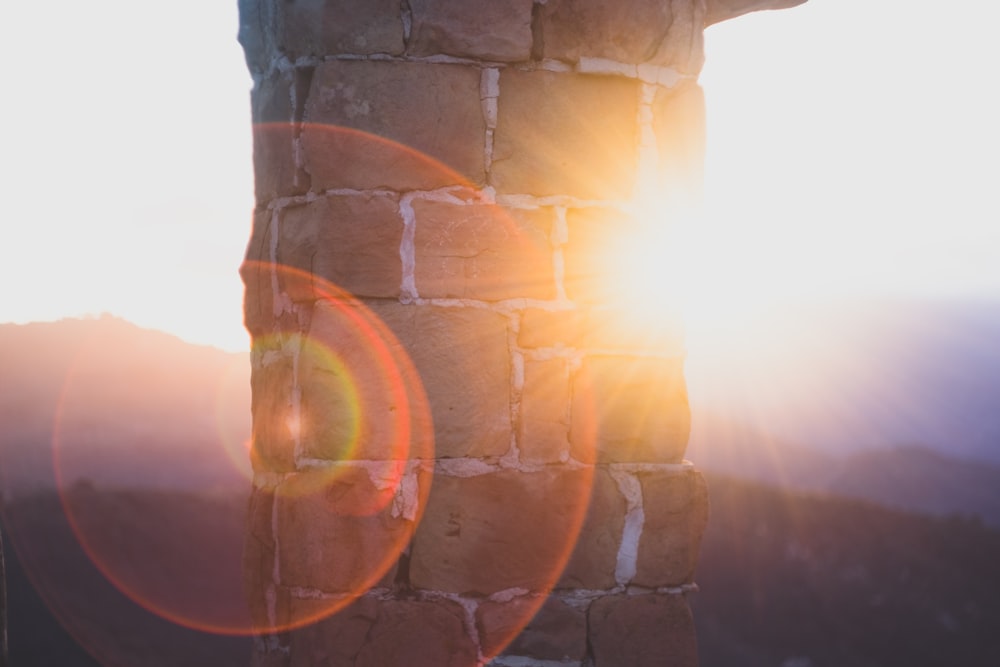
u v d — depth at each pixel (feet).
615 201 11.35
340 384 10.60
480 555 10.82
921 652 51.98
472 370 10.84
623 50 11.32
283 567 11.00
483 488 10.84
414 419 10.70
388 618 10.59
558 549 11.05
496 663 10.80
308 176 11.11
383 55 10.75
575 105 11.22
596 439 11.22
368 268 10.66
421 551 10.71
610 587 11.22
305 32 11.00
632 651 11.21
